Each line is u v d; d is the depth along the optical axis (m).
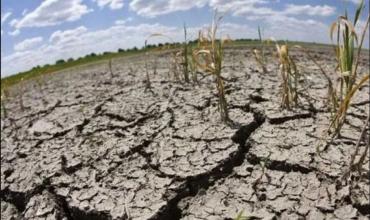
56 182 3.02
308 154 2.73
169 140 3.24
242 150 3.00
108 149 3.32
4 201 3.19
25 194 3.08
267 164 2.72
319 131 3.04
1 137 4.64
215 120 3.44
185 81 4.86
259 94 3.91
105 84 6.09
